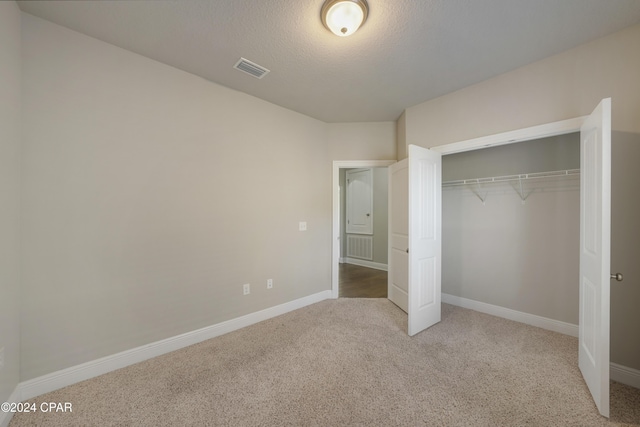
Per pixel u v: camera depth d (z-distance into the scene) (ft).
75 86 6.27
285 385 6.21
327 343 8.20
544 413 5.32
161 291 7.57
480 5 5.56
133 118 7.10
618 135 6.41
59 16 5.81
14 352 5.41
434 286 9.46
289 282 10.94
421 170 9.04
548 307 9.01
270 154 10.27
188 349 7.86
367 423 5.10
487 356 7.38
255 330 9.14
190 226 8.13
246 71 8.11
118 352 6.87
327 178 12.43
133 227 7.08
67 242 6.16
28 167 5.69
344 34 5.94
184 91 8.04
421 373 6.63
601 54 6.68
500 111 8.38
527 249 9.46
